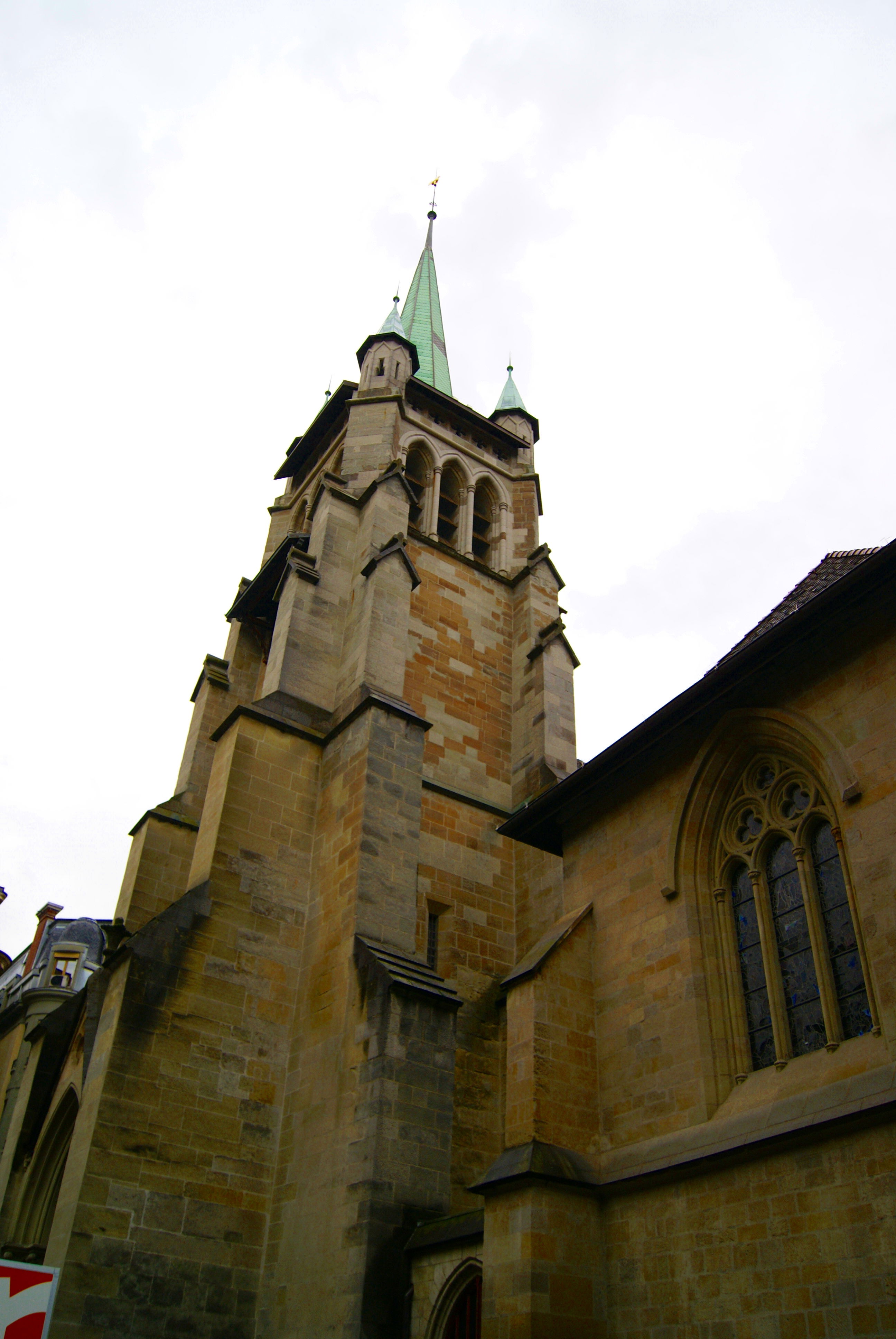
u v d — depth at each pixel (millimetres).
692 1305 15680
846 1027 16188
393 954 23953
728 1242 15523
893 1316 12977
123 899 34062
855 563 22844
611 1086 19203
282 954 25531
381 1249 19688
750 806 19375
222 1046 23516
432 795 32281
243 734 27906
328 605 32906
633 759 21484
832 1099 14984
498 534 43844
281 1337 20375
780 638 17891
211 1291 20984
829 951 16906
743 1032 17859
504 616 39938
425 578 38375
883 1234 13477
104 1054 22234
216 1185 22031
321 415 47281
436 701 35344
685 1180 16625
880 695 16672
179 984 23547
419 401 45750
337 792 27609
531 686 37094
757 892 18531
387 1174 20438
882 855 15656
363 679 29562
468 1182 25688
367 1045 22188
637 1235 17062
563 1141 18422
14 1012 44219
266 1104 23609
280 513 48625
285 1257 21391
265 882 26156
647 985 19438
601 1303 17000
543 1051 19125
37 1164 26734
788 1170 15078
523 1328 16172
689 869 19688
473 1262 18531
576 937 20875
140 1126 21562
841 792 16578
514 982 20219
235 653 41406
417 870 26344
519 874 32344
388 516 35500
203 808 34625
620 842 21438
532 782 34344
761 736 19109
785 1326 14250
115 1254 20109
